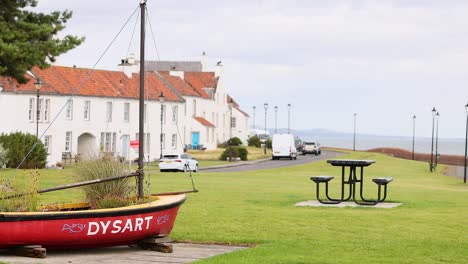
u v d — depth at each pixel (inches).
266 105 6082.7
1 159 2623.0
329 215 1139.9
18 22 1626.5
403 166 3725.4
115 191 895.1
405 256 783.7
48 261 730.2
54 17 1712.6
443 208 1285.7
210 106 5152.6
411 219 1105.4
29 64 1590.8
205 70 5969.5
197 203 1310.3
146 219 796.6
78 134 3440.0
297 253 791.7
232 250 829.2
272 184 1998.0
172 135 4197.8
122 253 792.9
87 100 3494.1
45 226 741.9
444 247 847.1
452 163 5270.7
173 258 770.2
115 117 3688.5
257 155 4653.1
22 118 3125.0
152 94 3996.1
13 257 745.0
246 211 1182.3
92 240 770.8
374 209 1253.1
